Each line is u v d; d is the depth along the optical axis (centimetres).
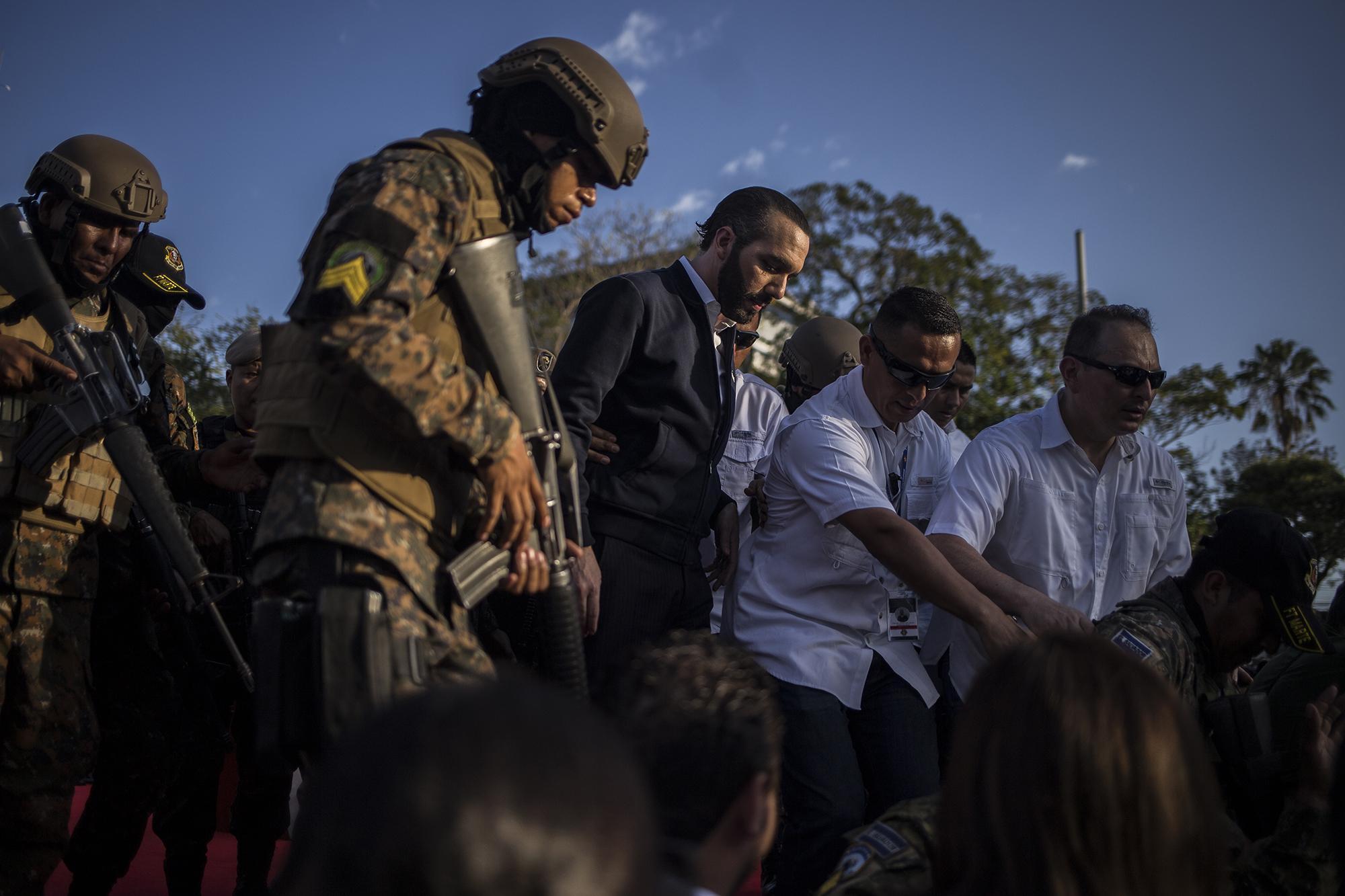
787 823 328
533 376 226
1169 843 146
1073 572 355
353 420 203
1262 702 287
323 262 194
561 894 67
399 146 210
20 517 292
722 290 346
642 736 140
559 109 228
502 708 72
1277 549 287
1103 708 149
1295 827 235
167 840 384
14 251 288
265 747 197
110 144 307
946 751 367
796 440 347
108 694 342
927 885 177
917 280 2638
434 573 211
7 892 284
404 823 67
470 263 215
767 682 152
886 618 348
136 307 342
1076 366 348
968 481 348
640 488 337
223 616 388
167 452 326
